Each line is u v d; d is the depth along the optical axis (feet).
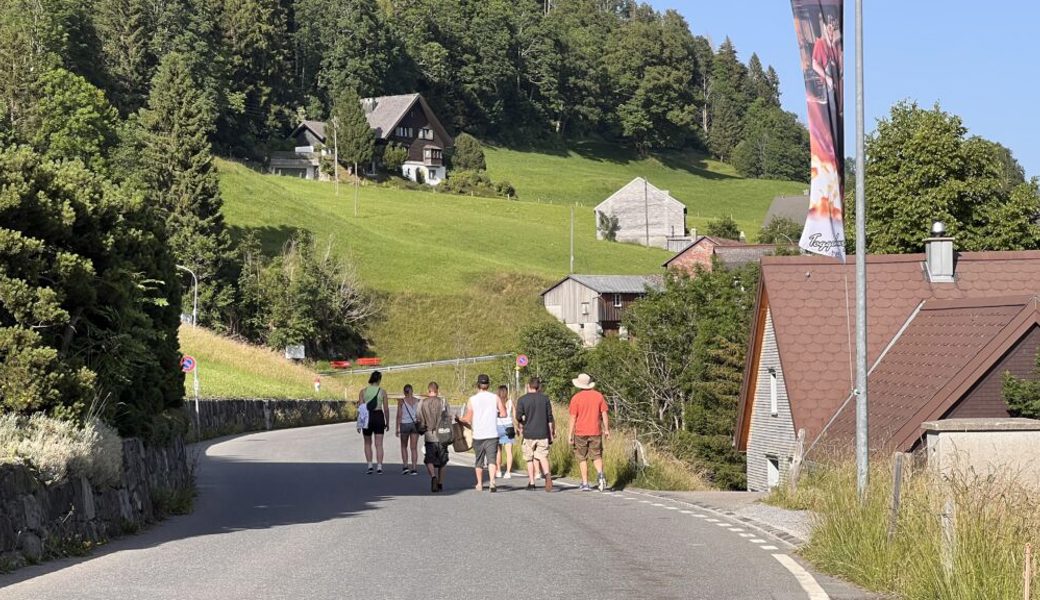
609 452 84.43
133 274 54.80
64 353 51.08
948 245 106.52
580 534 46.83
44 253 50.72
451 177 520.01
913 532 34.81
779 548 42.78
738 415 118.62
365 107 549.95
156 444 59.77
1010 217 163.12
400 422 84.53
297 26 630.33
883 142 170.09
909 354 95.61
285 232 350.84
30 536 38.83
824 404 98.37
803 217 513.45
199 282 289.33
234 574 36.14
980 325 89.25
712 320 160.56
